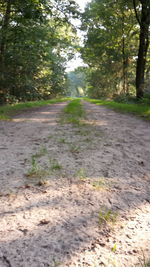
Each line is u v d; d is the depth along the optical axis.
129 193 2.46
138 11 22.52
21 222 1.85
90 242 1.60
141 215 2.00
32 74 26.09
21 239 1.62
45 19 16.61
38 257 1.43
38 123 8.44
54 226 1.79
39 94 32.03
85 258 1.43
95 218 1.93
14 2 15.73
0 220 1.88
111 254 1.47
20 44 18.77
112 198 2.32
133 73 38.09
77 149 4.34
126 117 10.77
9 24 17.31
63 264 1.38
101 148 4.48
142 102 17.97
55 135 5.84
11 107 15.94
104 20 26.83
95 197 2.34
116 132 6.43
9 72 21.06
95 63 41.53
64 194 2.40
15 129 6.98
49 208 2.09
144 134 6.20
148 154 4.11
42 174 2.98
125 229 1.77
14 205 2.15
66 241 1.60
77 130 6.65
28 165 3.36
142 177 2.96
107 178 2.88
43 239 1.62
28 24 17.47
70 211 2.04
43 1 15.29
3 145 4.72
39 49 20.36
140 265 1.37
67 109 14.73
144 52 22.06
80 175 2.95
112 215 1.98
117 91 46.25
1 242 1.59
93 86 62.25
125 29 28.31
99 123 8.35
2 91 19.53
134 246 1.56
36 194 2.39
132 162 3.60
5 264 1.37
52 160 3.62
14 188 2.54
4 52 19.00
